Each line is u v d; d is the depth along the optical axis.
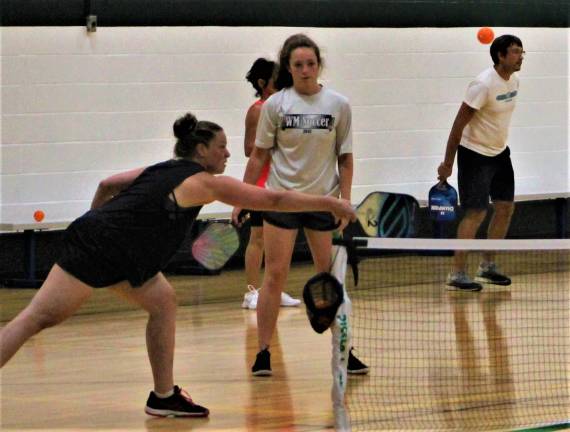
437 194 25.86
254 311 22.75
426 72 31.31
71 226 12.73
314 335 19.67
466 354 17.50
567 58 33.38
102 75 27.25
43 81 26.58
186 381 15.82
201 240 20.95
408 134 31.27
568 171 33.75
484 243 14.06
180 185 12.66
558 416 13.52
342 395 12.22
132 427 13.17
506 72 24.34
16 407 14.25
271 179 15.97
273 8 28.98
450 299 23.36
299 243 30.58
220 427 13.10
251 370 16.50
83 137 27.14
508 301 23.14
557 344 18.39
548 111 33.28
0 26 25.97
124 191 12.82
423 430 12.80
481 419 13.35
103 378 16.11
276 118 15.70
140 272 12.73
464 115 24.48
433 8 31.03
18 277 27.05
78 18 26.73
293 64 15.63
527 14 32.34
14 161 26.39
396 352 17.67
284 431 12.84
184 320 21.59
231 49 28.70
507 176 25.53
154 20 27.59
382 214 12.91
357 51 30.33
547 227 33.91
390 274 27.31
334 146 15.90
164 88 28.00
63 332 20.34
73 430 13.05
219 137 13.22
